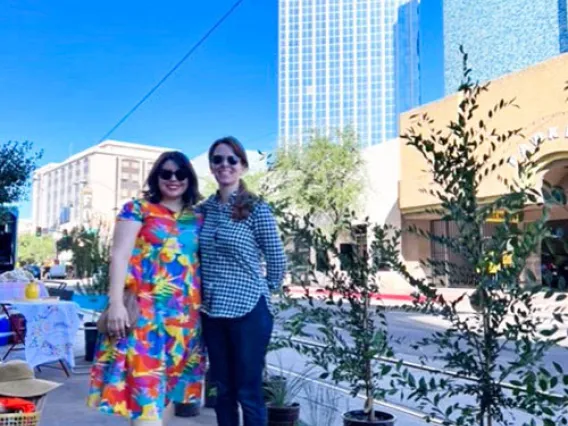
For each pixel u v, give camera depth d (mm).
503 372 2404
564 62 14742
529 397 2266
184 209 2912
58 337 5512
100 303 6883
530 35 29641
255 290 2850
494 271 2375
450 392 2580
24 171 12891
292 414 3768
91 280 7953
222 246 2822
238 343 2809
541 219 2225
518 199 2332
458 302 2732
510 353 3023
